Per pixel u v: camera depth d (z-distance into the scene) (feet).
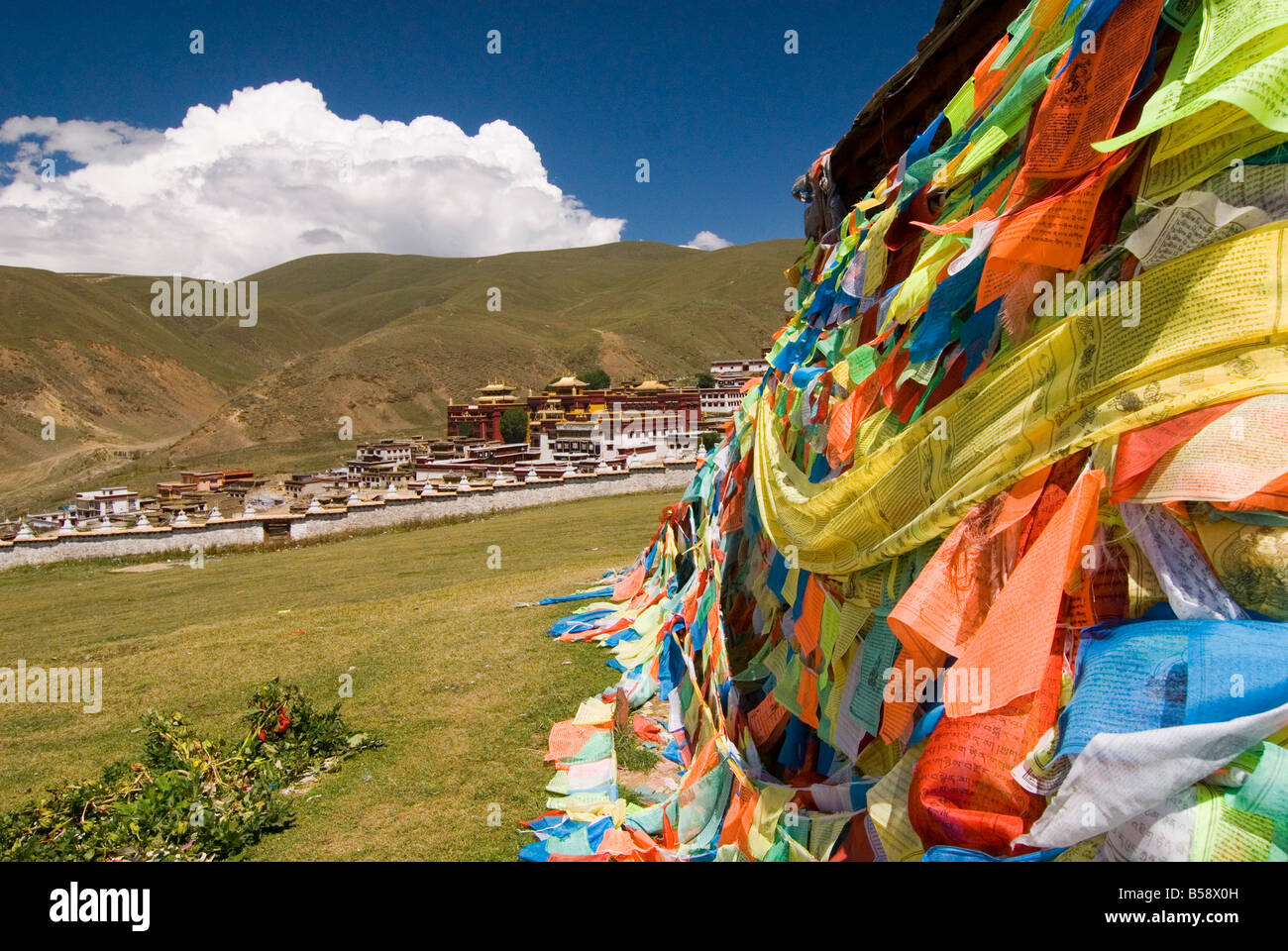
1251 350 7.51
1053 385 9.09
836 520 13.00
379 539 95.40
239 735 24.90
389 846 16.88
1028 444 9.30
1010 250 9.77
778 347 26.63
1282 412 7.10
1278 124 7.27
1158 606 7.75
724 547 25.26
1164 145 8.84
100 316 577.43
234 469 290.76
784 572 17.65
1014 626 8.17
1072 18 11.09
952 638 9.24
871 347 14.92
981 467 9.80
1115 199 9.68
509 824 17.42
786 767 14.56
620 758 20.36
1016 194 10.68
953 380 11.79
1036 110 11.17
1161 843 6.58
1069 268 9.45
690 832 15.21
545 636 33.47
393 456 231.91
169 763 21.24
